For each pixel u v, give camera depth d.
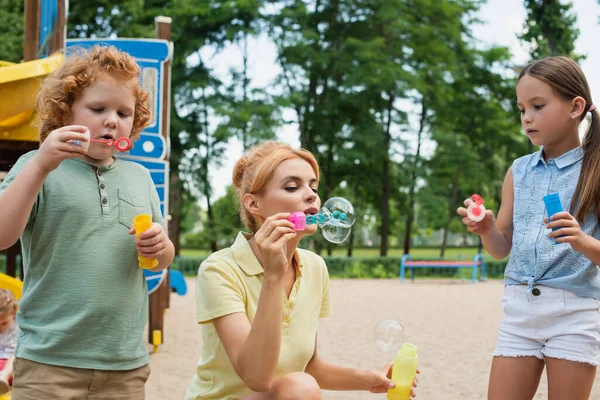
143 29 19.77
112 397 2.09
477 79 23.12
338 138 21.39
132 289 2.14
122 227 2.15
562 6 18.98
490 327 7.91
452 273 19.36
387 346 2.30
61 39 5.02
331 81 21.73
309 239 21.23
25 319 2.08
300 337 2.14
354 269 18.86
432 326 7.95
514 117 23.56
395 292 13.00
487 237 2.68
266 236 1.81
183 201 22.75
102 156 2.12
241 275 2.09
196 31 20.30
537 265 2.50
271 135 18.77
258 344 1.81
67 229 2.06
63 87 2.08
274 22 20.11
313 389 1.98
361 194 24.44
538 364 2.50
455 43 21.88
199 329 7.33
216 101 19.86
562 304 2.42
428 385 4.80
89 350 2.04
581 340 2.39
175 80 20.11
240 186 2.29
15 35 17.31
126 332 2.12
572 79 2.50
